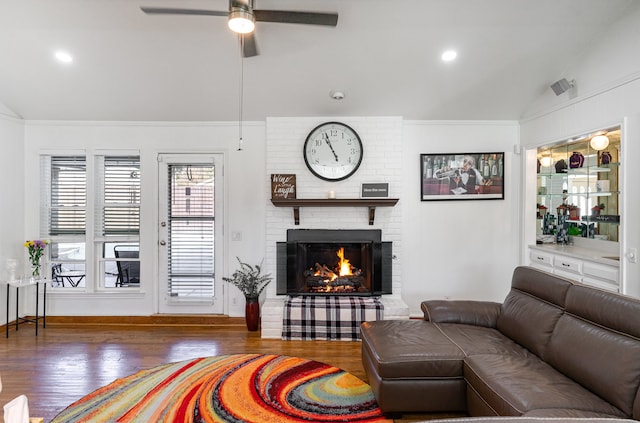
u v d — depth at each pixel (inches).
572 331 82.5
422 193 170.9
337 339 147.0
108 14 112.2
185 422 90.7
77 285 171.9
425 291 172.2
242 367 121.2
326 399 101.5
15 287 162.6
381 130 164.6
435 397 88.9
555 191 174.2
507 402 68.5
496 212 171.0
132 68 136.0
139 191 169.3
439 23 115.0
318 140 163.0
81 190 169.6
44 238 168.7
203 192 169.5
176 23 115.6
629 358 67.4
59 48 126.3
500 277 171.5
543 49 126.7
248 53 106.9
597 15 112.6
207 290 169.9
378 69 135.7
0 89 147.1
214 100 153.9
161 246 169.6
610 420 46.9
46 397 101.8
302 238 163.8
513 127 170.7
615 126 117.0
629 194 111.6
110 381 111.1
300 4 107.7
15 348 137.0
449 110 161.9
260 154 168.2
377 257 161.2
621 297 76.2
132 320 168.4
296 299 157.2
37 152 167.3
